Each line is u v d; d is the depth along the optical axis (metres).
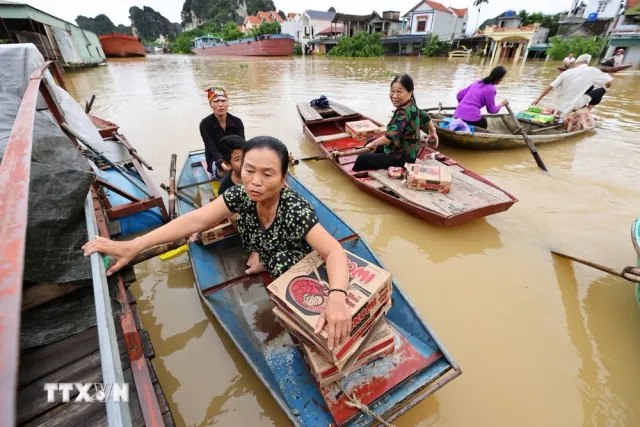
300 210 1.69
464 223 3.73
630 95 10.27
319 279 1.62
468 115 5.75
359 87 12.29
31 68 3.29
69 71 17.97
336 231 3.07
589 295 2.75
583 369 2.20
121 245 1.57
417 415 1.97
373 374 1.83
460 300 2.74
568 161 5.26
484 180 3.89
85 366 1.53
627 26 20.56
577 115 6.14
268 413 1.97
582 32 26.14
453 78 14.69
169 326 2.51
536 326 2.50
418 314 2.12
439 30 32.66
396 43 31.88
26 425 1.35
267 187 1.54
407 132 3.95
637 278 2.34
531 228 3.60
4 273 0.71
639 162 5.16
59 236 1.68
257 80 14.34
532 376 2.16
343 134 6.09
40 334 1.58
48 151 2.14
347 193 4.38
